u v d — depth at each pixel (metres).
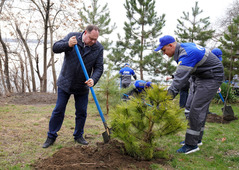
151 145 2.60
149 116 2.47
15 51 13.26
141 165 2.47
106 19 10.45
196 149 3.12
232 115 5.18
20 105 6.81
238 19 8.11
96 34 2.75
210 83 2.91
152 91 2.48
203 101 2.94
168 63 11.08
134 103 2.52
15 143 3.15
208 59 2.85
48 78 15.76
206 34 10.99
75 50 2.89
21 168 2.39
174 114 2.42
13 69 14.02
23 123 4.30
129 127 2.53
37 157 2.71
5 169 2.37
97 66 3.10
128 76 7.48
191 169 2.51
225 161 2.85
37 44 14.40
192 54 2.71
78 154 2.62
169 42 2.85
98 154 2.63
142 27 11.63
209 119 5.36
